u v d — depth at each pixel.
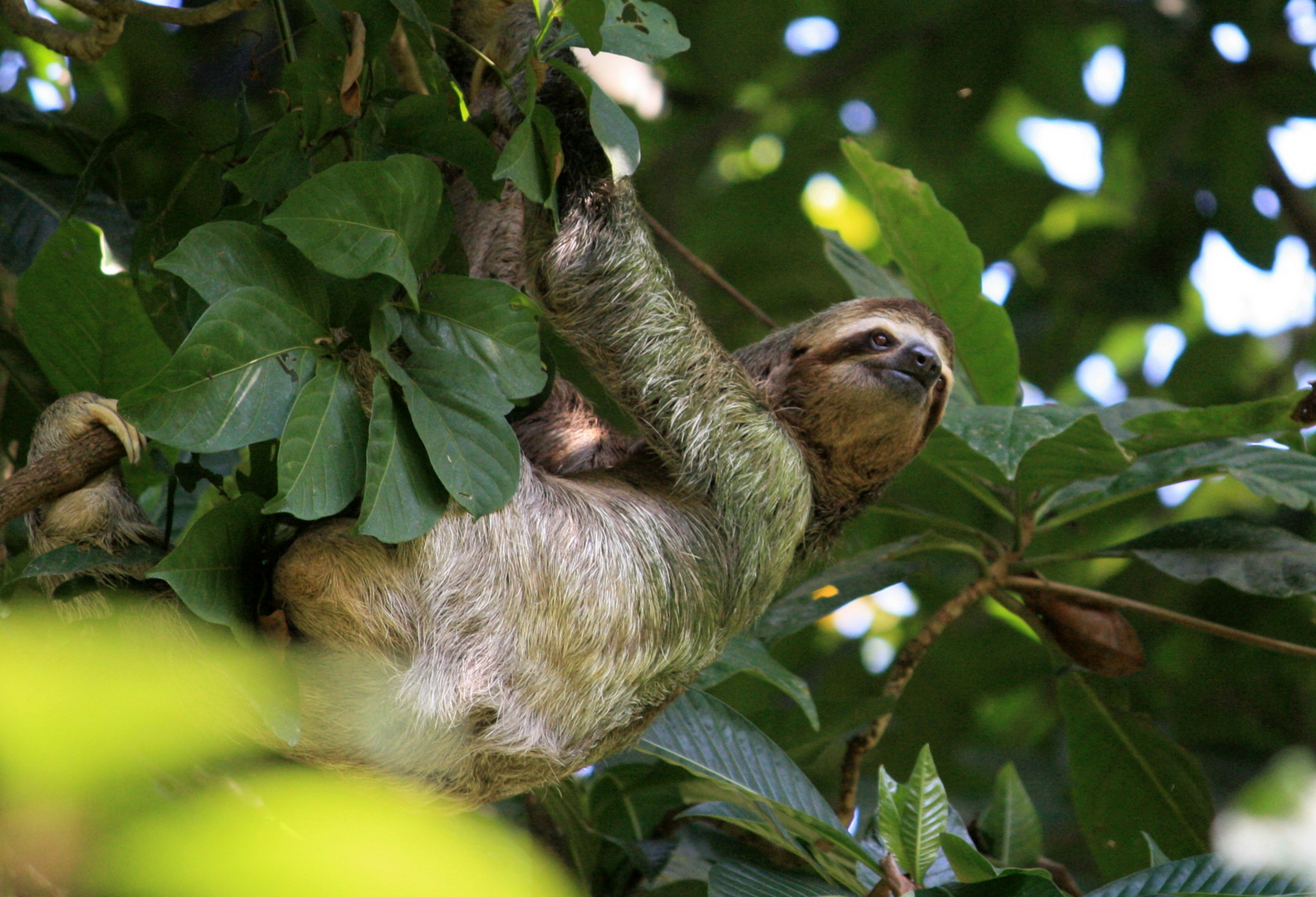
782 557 10.57
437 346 7.28
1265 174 24.52
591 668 8.85
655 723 10.22
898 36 24.55
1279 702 18.00
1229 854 9.13
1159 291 25.12
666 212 23.69
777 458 10.49
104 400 8.19
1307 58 24.05
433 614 8.07
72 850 1.54
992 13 24.20
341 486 6.74
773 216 24.89
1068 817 17.94
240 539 7.29
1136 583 19.50
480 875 1.69
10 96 11.71
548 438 11.56
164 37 18.16
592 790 12.03
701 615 9.75
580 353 9.82
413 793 8.52
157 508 10.95
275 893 1.59
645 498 9.79
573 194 9.56
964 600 12.89
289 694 6.91
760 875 9.65
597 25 7.29
